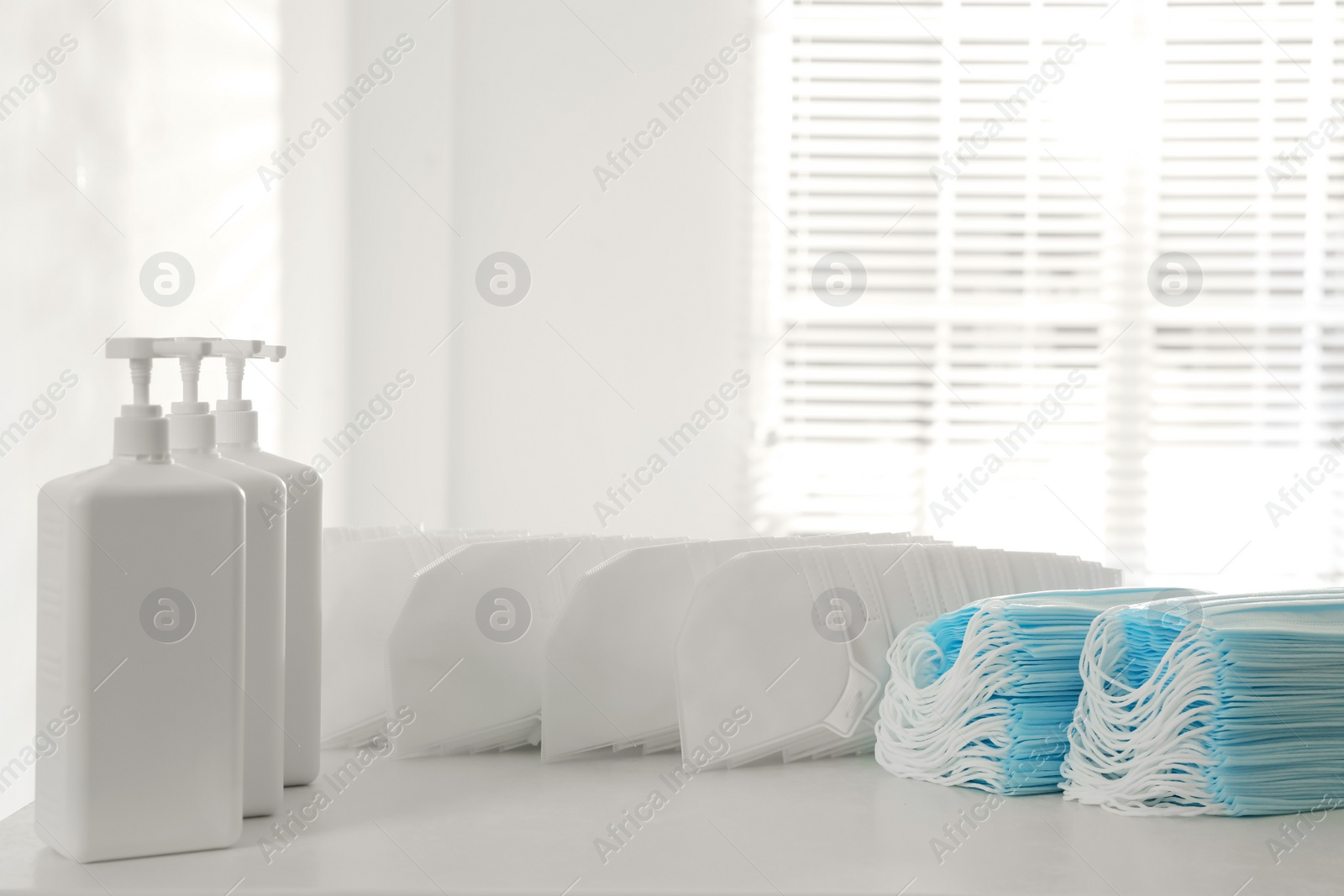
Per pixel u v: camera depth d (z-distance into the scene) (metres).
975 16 2.18
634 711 0.86
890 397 2.18
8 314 0.83
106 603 0.63
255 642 0.72
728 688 0.83
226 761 0.66
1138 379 2.21
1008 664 0.78
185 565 0.65
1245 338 2.21
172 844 0.65
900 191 2.17
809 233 2.17
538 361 2.11
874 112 2.16
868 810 0.75
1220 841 0.70
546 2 2.09
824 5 2.16
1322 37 2.18
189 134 1.17
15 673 0.85
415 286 1.96
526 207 2.10
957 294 2.20
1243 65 2.19
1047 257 2.20
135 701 0.64
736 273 2.15
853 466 2.18
